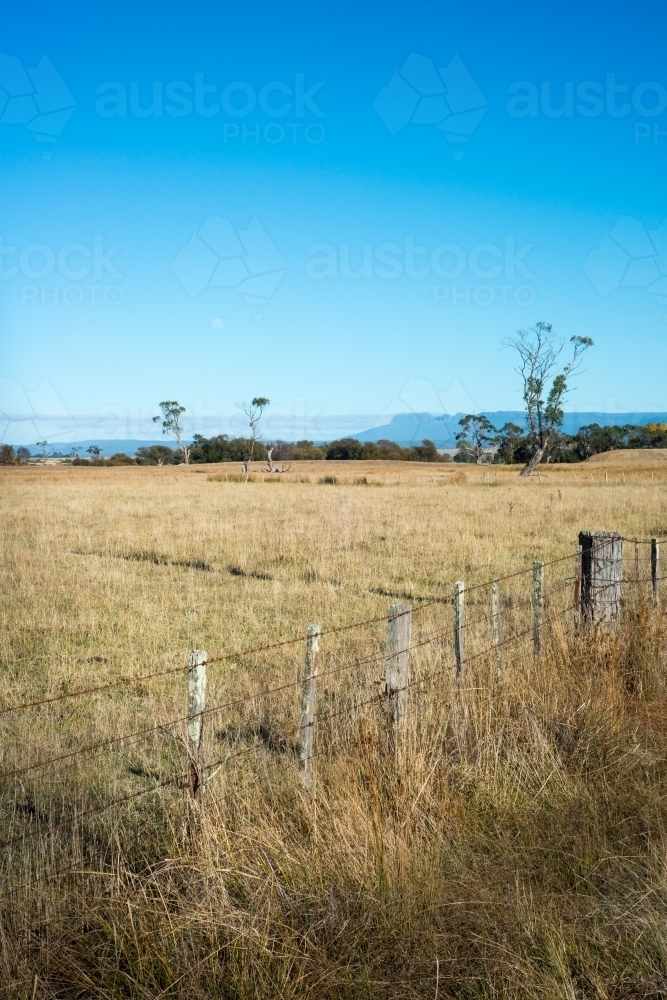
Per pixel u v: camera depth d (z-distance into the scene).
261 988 3.42
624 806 5.05
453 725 5.72
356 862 4.10
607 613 8.45
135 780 5.87
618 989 3.52
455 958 3.65
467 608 11.20
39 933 3.76
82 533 21.23
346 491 44.84
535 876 4.37
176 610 12.26
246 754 5.86
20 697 8.15
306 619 11.56
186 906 3.80
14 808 5.32
